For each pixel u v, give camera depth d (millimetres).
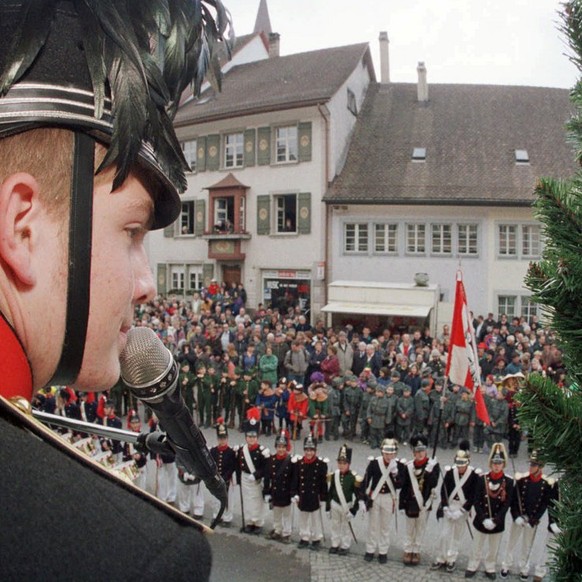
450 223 25094
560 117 28391
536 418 1792
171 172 721
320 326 21703
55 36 621
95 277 636
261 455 10195
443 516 8938
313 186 26344
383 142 27797
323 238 26156
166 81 719
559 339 1834
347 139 28000
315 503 9562
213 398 15883
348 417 14992
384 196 25297
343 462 9430
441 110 29109
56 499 495
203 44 775
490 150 26875
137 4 693
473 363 10156
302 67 29734
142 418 15250
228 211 28609
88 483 524
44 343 625
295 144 26812
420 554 9492
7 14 623
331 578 8719
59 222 619
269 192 27328
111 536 494
